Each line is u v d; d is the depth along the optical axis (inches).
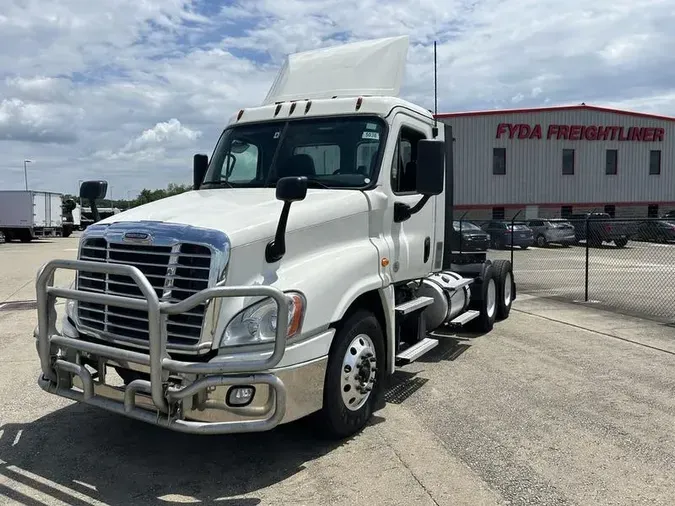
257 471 164.6
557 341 325.4
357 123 212.1
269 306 152.5
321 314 163.2
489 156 1660.9
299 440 185.0
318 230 177.0
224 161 228.4
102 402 158.1
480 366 273.3
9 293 539.5
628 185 1771.7
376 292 197.9
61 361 165.2
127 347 160.1
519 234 1060.5
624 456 173.3
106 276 163.6
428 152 193.8
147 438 188.5
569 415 207.5
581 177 1724.9
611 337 335.3
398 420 202.4
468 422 200.7
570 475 161.2
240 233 153.9
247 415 146.9
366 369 186.9
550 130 1684.3
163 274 152.9
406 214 218.2
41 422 203.0
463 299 314.0
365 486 155.3
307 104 223.0
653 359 284.5
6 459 172.7
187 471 164.9
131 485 156.4
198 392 144.1
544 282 617.6
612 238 978.1
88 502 147.1
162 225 157.3
